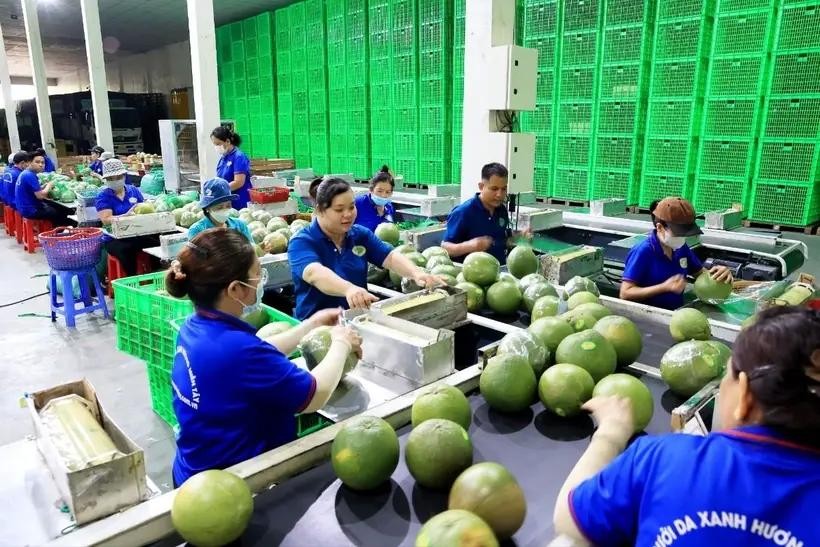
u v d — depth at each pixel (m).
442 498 1.13
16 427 3.18
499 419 1.43
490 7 3.44
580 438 1.34
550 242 4.42
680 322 1.79
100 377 3.80
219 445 1.36
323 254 2.40
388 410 1.38
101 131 9.66
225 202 3.35
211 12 5.89
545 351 1.51
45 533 1.20
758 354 0.72
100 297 4.89
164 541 1.06
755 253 3.49
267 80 11.10
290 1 10.78
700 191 5.74
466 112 3.71
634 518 0.80
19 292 5.78
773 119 5.16
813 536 0.66
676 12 5.54
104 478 1.12
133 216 4.69
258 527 1.07
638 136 6.11
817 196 5.27
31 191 7.20
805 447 0.70
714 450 0.74
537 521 1.07
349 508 1.11
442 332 1.58
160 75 18.06
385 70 8.57
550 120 6.69
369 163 9.36
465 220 3.42
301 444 1.27
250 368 1.30
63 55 19.64
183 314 2.50
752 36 5.13
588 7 6.09
